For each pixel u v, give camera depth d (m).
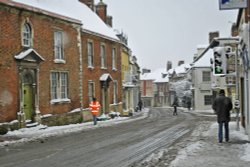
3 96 20.77
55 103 26.20
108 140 17.06
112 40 37.78
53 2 29.84
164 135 18.91
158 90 100.00
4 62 20.97
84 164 11.11
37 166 10.88
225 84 48.09
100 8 43.31
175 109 46.62
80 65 29.88
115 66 39.38
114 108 38.75
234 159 11.09
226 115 14.90
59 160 11.84
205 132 19.61
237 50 20.64
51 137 18.75
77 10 34.97
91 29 33.31
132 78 57.34
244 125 19.47
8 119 21.12
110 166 10.76
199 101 58.38
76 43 29.38
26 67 22.78
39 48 24.42
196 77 58.41
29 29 23.50
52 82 26.23
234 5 12.15
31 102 23.67
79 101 29.77
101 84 35.16
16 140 17.27
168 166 10.30
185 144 14.88
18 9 22.20
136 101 65.38
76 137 18.64
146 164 10.80
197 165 10.30
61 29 27.14
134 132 20.77
